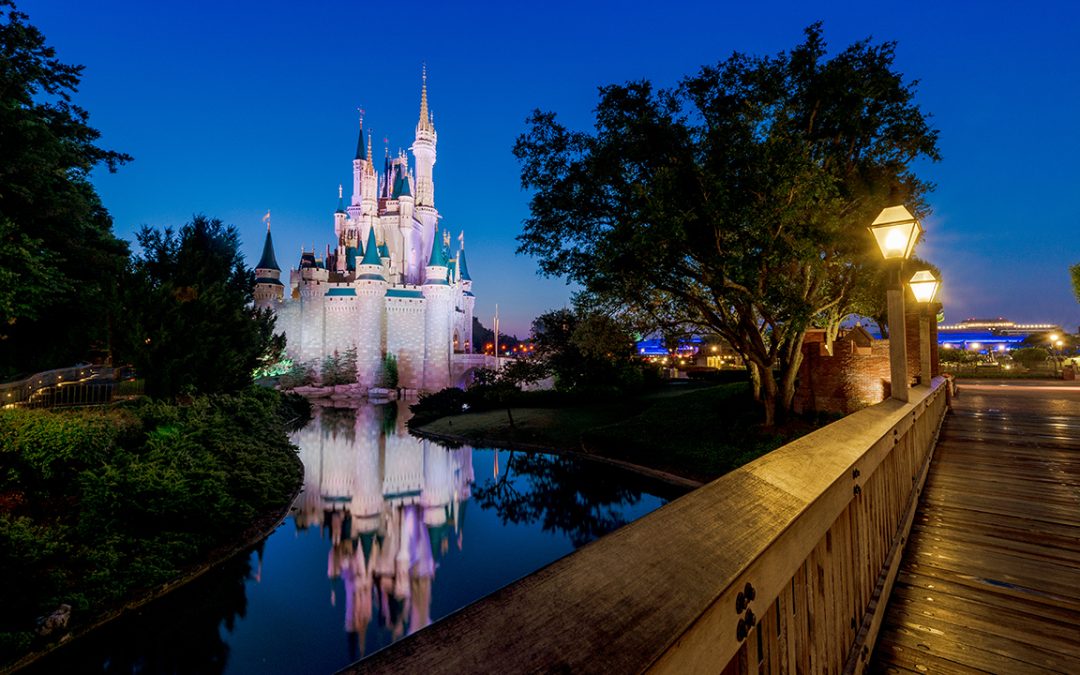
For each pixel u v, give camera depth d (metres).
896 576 4.71
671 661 0.89
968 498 7.18
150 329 22.56
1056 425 13.41
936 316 19.39
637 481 21.61
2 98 16.81
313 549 16.22
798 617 2.00
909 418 6.22
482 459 30.44
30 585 10.07
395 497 23.67
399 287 117.50
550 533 18.77
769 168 14.94
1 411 13.38
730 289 17.23
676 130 16.00
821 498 2.22
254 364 32.56
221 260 32.16
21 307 16.59
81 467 13.30
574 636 0.77
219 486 15.65
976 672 3.24
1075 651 3.45
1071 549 5.29
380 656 0.61
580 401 42.66
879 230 7.03
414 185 155.62
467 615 0.75
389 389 104.25
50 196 18.11
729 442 20.83
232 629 11.58
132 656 10.24
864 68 15.72
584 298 23.64
